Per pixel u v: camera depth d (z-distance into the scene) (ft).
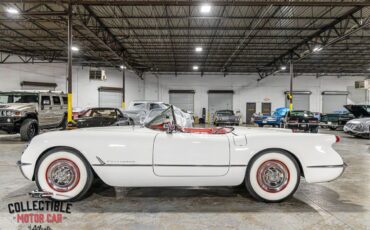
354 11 28.02
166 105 33.17
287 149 8.09
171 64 59.41
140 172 7.84
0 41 41.37
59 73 54.85
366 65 59.26
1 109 23.35
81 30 35.47
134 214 7.29
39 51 47.93
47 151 8.11
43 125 26.27
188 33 36.65
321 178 8.02
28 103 25.05
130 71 65.72
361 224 6.74
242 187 10.07
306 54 41.39
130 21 32.42
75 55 50.42
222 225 6.60
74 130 8.85
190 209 7.70
